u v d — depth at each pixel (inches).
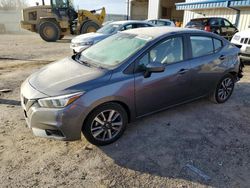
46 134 119.1
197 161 120.8
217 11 631.8
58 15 627.2
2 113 167.6
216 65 174.2
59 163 117.0
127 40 153.5
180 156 124.4
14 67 313.1
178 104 163.6
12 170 111.0
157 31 156.9
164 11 1194.0
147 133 145.6
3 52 444.5
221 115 172.7
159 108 152.3
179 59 154.3
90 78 123.0
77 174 109.8
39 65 329.7
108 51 151.0
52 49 497.0
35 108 116.2
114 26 391.9
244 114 175.5
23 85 134.5
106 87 122.3
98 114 124.6
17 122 155.2
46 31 630.5
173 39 151.5
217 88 185.8
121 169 114.0
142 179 107.7
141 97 137.4
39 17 637.9
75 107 114.7
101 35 360.2
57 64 151.5
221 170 114.6
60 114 113.2
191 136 143.5
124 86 128.0
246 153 128.0
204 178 109.0
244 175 111.7
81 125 119.3
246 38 294.5
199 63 162.7
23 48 504.7
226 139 141.1
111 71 127.7
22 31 1104.2
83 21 645.9
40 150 126.9
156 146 132.7
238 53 194.5
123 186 103.3
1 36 804.0
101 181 105.9
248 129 153.6
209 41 174.1
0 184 102.1
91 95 117.9
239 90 228.5
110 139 132.9
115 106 129.0
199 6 626.2
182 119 164.7
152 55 140.6
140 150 128.9
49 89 117.8
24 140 135.4
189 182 106.4
